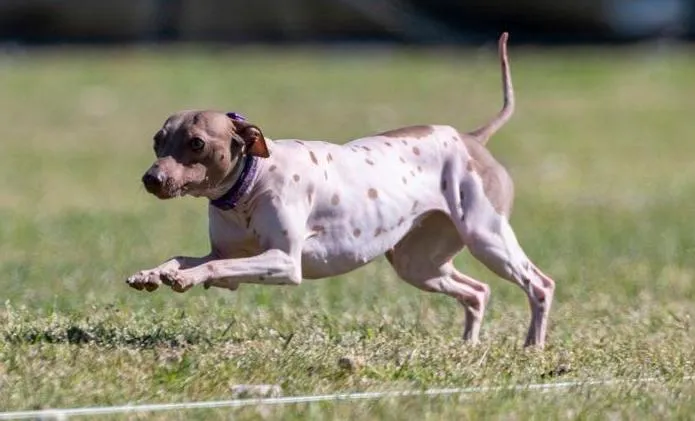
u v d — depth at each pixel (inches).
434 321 438.3
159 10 1764.3
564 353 378.6
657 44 1802.4
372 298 480.1
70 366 339.9
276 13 1787.6
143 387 325.1
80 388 321.7
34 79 1433.3
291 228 361.4
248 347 370.3
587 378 347.6
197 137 348.8
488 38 1811.0
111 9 1742.1
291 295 480.1
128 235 647.8
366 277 536.7
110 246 610.9
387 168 384.2
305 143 375.9
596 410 314.0
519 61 1637.6
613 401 322.7
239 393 323.9
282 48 1752.0
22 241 631.2
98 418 300.5
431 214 399.2
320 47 1765.5
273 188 361.1
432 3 1815.9
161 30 1770.4
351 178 377.1
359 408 310.0
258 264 356.5
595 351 380.5
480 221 394.9
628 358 373.4
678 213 764.6
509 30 1815.9
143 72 1489.9
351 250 376.2
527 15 1795.0
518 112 1269.7
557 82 1475.1
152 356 353.1
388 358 365.1
